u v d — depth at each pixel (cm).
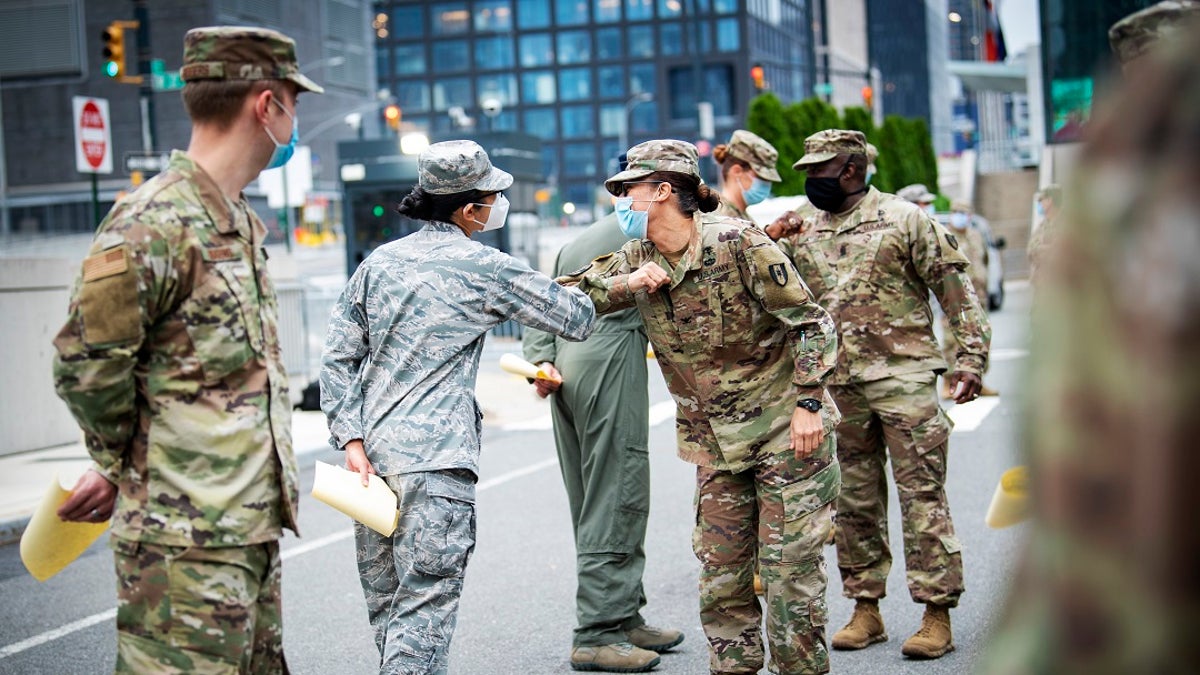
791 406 425
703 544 439
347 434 405
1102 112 74
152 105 2722
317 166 6806
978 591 626
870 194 551
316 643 593
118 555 305
